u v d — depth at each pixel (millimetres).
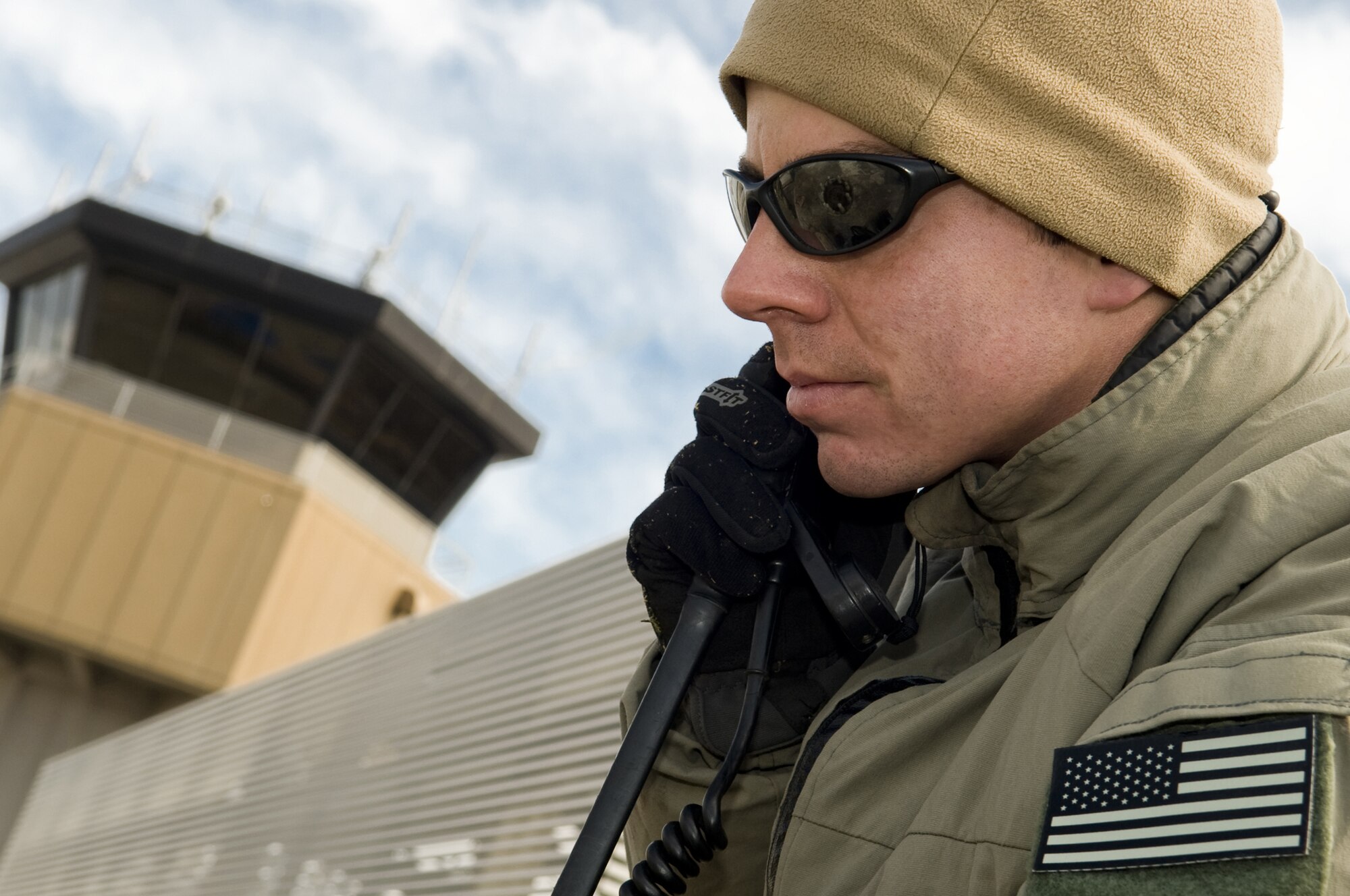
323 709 9047
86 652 14352
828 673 962
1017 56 745
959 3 751
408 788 6957
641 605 5984
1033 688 689
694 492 938
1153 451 765
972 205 768
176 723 11805
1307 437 694
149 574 14586
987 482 814
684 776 954
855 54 767
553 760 5672
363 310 15938
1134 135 743
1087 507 781
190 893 9016
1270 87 800
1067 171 745
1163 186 746
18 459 14680
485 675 7078
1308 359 789
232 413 16375
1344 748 509
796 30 795
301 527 15117
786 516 912
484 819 5898
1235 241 789
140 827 10867
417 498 17625
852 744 804
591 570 6758
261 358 16406
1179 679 568
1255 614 602
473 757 6492
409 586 16156
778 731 939
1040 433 821
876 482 854
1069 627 694
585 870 836
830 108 777
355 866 6953
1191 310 774
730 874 965
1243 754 526
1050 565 793
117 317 16234
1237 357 764
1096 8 747
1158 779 545
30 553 14398
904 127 753
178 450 15094
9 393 14891
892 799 774
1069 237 752
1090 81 748
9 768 15383
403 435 17156
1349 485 634
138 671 14367
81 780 13219
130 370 16266
